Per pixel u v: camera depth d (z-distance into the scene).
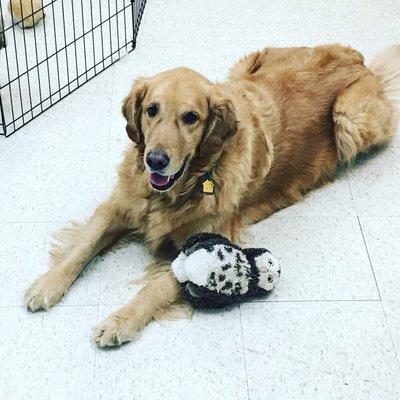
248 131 1.20
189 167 1.14
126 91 1.60
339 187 1.41
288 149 1.33
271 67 1.40
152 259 1.23
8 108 1.53
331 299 1.17
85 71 1.61
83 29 1.69
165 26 1.81
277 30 1.83
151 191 1.17
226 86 1.26
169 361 1.06
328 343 1.10
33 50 1.71
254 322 1.12
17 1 1.71
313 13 1.90
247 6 1.91
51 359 1.05
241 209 1.28
